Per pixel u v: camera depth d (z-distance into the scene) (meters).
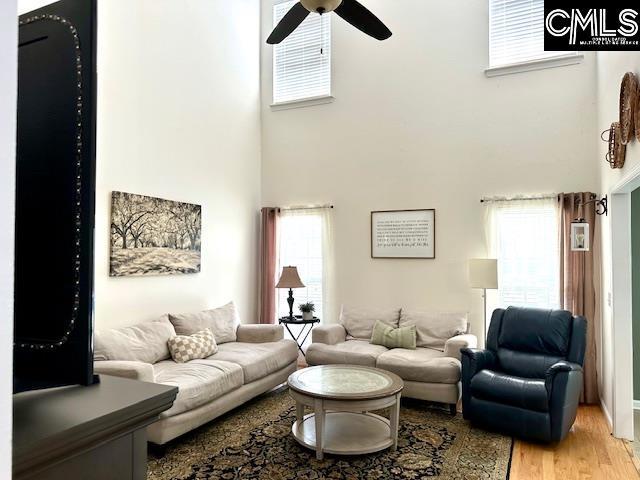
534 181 4.77
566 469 3.01
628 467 3.05
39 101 0.81
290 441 3.40
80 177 0.77
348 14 3.16
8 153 0.47
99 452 0.67
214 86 5.35
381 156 5.52
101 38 3.97
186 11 4.95
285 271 5.41
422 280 5.26
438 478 2.86
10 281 0.47
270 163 6.14
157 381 3.30
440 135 5.22
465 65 5.13
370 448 3.12
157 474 2.88
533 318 4.03
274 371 4.48
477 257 5.01
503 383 3.55
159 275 4.52
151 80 4.48
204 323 4.56
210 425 3.73
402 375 4.16
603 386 4.22
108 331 3.66
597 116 4.49
